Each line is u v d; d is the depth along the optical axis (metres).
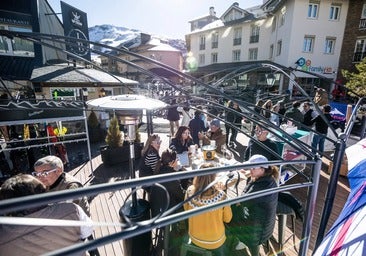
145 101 2.05
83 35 10.70
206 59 30.25
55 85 8.09
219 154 5.07
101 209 4.02
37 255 1.38
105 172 5.78
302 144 1.57
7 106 4.20
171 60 38.28
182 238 2.48
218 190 2.17
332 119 7.35
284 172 4.32
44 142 5.80
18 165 5.52
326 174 5.32
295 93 10.47
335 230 1.54
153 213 2.66
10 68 9.98
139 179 0.78
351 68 17.42
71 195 0.64
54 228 1.47
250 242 2.35
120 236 0.74
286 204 2.65
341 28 17.36
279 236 2.82
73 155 7.14
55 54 12.80
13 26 10.33
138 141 6.72
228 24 26.39
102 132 9.26
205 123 7.37
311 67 17.64
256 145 3.79
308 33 17.23
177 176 0.87
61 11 9.48
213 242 2.13
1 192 1.49
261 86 18.03
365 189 1.67
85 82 8.28
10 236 1.35
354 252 1.16
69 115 4.92
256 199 2.29
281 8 19.47
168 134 9.98
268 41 23.06
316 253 1.50
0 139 5.42
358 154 2.31
